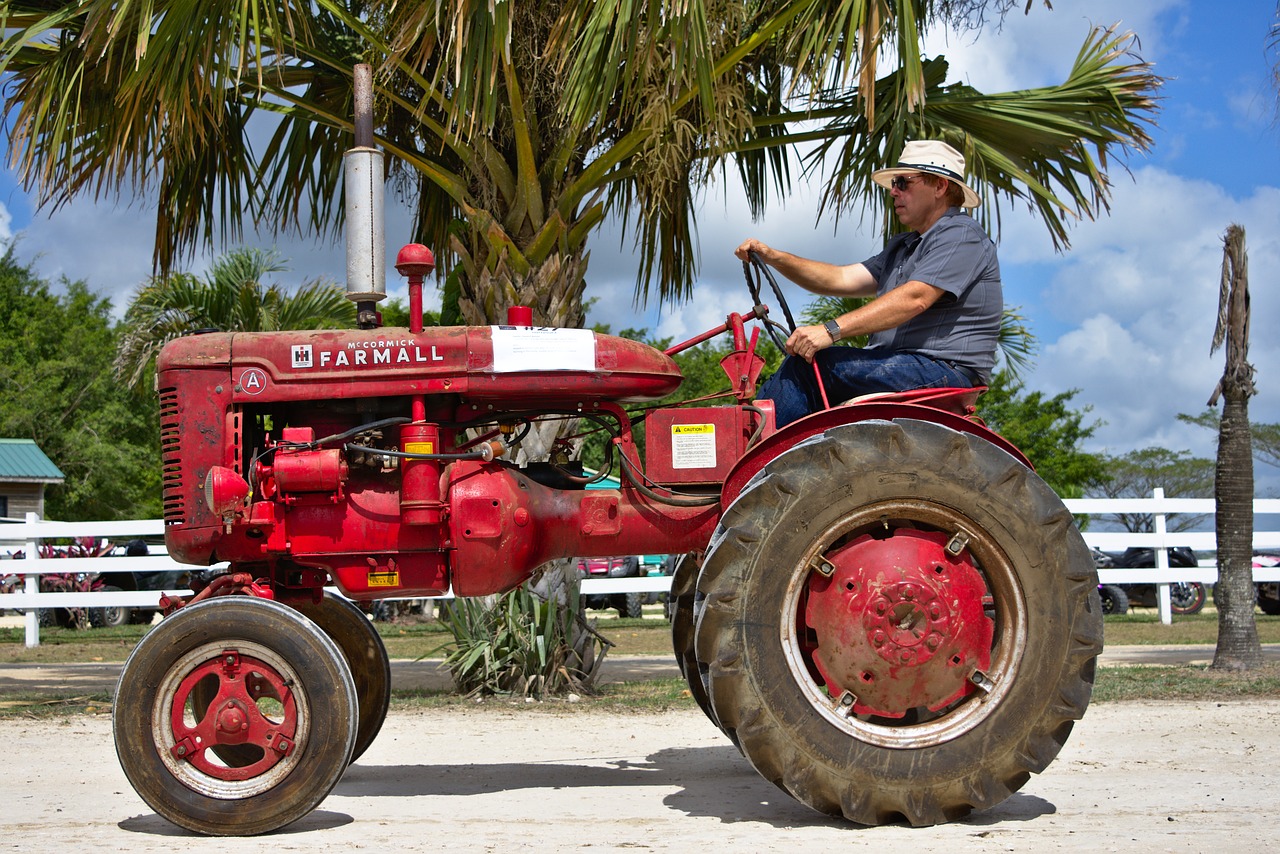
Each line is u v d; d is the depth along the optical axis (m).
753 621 3.45
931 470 3.51
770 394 4.10
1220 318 8.54
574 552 3.97
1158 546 13.30
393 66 6.59
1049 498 3.54
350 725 3.48
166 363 3.79
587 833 3.38
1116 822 3.47
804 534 3.48
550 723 6.17
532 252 7.20
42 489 29.88
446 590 3.92
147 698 3.46
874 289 4.47
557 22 6.39
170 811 3.42
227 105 7.66
